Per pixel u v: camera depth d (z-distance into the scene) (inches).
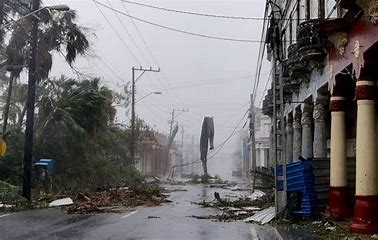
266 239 439.8
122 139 1710.1
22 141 1065.5
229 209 745.6
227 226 537.6
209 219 613.3
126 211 722.2
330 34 492.7
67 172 1159.0
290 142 957.2
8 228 505.4
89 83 1312.7
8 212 688.4
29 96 851.4
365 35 413.4
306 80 709.3
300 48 608.4
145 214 674.8
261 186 1069.1
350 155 619.2
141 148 2458.2
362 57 422.6
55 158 1151.6
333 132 539.8
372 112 434.3
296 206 577.3
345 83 525.0
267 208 706.8
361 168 434.0
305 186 574.2
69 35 1056.2
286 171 586.2
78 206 741.9
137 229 505.4
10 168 1032.8
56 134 1131.3
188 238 445.4
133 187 1148.5
